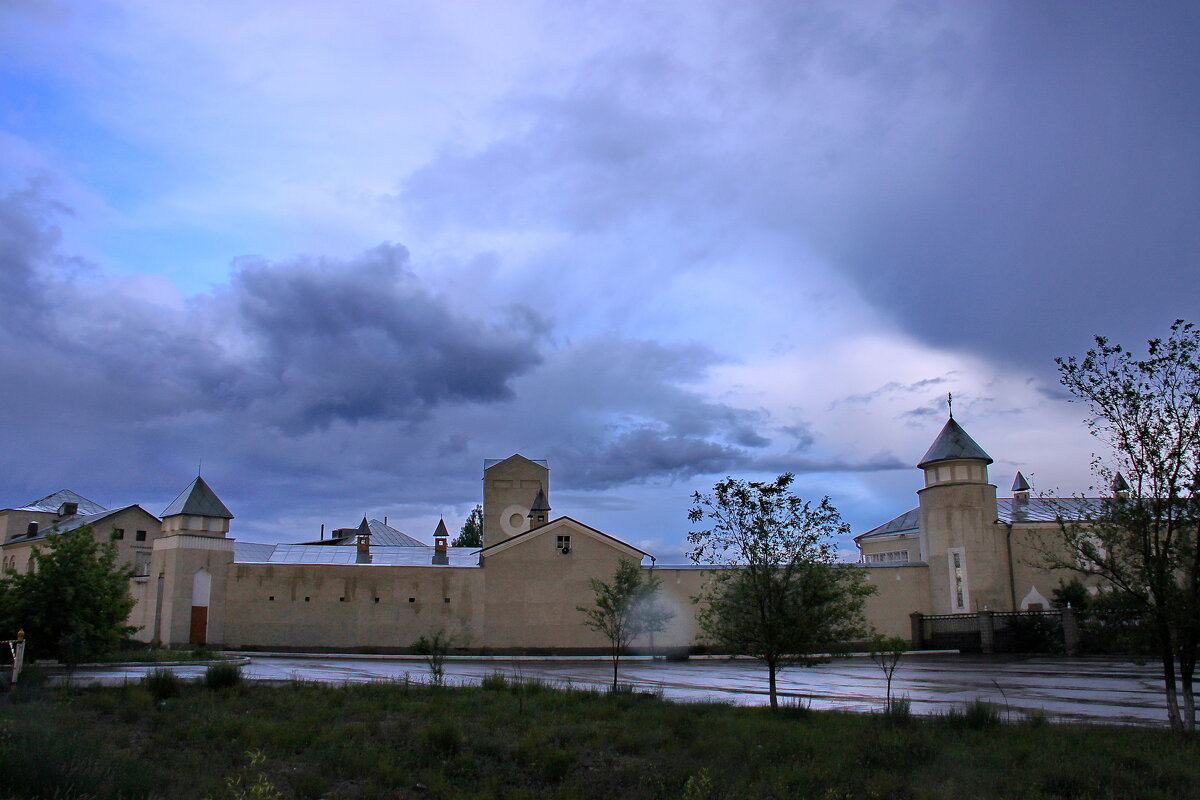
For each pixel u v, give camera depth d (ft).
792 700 83.61
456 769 46.75
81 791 35.17
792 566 75.97
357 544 204.03
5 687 77.66
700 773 43.09
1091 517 64.08
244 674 104.01
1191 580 59.41
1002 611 184.75
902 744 50.14
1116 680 107.24
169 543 174.60
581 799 40.34
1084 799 39.86
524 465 236.02
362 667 128.98
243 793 37.11
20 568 236.63
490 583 182.80
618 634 94.63
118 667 114.52
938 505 195.11
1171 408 60.23
